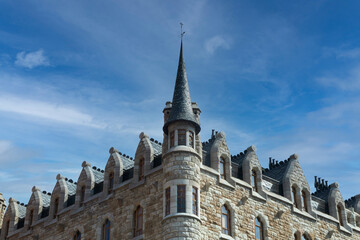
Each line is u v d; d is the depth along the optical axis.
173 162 37.56
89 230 42.62
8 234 50.44
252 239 40.22
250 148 44.09
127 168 44.69
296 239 44.03
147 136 42.47
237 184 41.12
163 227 36.03
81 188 45.81
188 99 40.47
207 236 36.94
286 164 47.91
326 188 53.34
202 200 37.88
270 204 42.94
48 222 46.84
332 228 47.66
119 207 41.19
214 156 40.53
